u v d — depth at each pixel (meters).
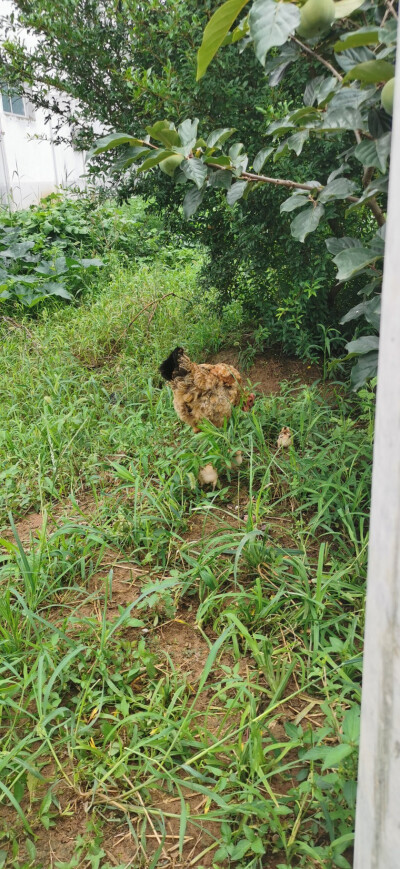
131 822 1.87
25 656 2.33
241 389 3.77
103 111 4.88
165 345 5.27
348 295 4.66
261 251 4.52
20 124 13.75
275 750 2.02
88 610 2.70
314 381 4.52
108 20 4.84
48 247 8.39
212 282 5.06
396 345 0.88
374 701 1.01
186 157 2.16
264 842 1.71
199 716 2.18
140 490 3.37
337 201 4.00
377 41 1.53
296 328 4.46
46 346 5.50
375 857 1.06
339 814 1.67
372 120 1.76
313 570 2.78
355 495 3.02
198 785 1.80
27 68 5.14
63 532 2.85
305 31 1.56
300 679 2.27
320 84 2.00
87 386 4.78
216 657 2.41
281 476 3.46
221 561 2.85
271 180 2.38
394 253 0.88
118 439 3.95
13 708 2.25
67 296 6.98
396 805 0.98
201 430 3.59
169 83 4.10
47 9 4.70
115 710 2.23
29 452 3.92
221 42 1.58
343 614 2.41
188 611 2.68
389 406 0.91
